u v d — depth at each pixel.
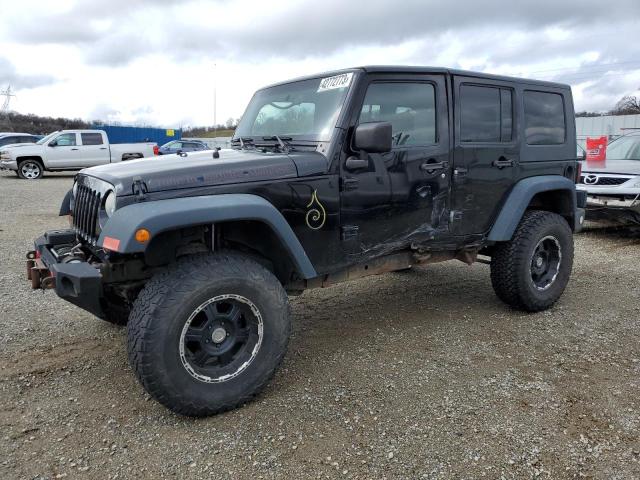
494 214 4.26
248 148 3.78
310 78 3.72
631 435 2.71
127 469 2.45
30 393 3.13
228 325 2.94
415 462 2.49
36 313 4.48
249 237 3.21
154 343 2.65
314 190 3.23
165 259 3.01
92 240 3.09
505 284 4.43
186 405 2.77
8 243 7.31
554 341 3.96
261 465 2.48
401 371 3.45
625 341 3.96
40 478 2.37
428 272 5.98
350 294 5.17
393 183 3.57
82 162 19.94
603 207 7.70
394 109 3.56
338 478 2.38
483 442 2.65
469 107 3.98
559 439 2.68
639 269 6.17
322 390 3.19
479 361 3.60
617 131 30.06
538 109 4.53
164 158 3.40
